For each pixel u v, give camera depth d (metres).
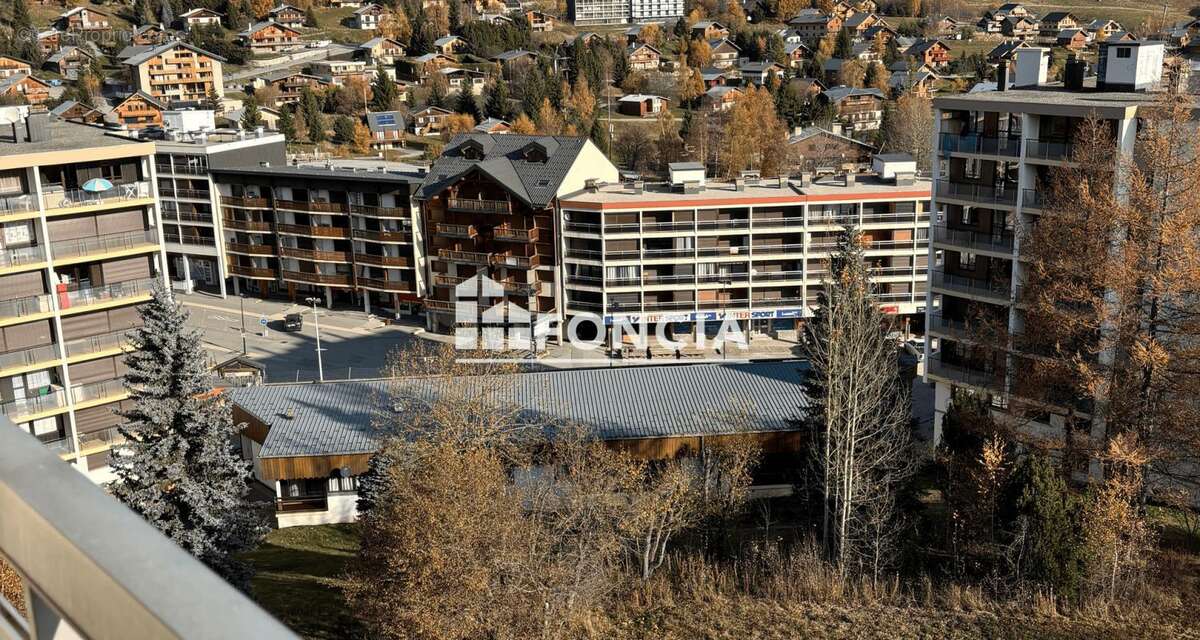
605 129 151.62
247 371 78.00
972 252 56.44
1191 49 90.44
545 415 56.94
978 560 41.03
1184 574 39.12
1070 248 40.72
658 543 44.25
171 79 184.38
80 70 192.12
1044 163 52.41
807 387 51.34
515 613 33.41
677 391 60.22
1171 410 38.06
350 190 98.62
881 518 40.78
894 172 90.56
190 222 106.94
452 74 195.88
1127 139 49.16
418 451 44.62
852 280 50.25
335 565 49.62
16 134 57.00
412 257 97.06
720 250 87.81
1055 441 41.75
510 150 94.88
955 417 47.88
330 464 56.12
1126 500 37.81
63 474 3.41
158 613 2.59
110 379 57.03
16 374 54.00
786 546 46.94
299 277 103.12
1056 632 35.75
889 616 38.16
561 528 39.97
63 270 55.78
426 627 31.47
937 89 185.50
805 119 158.75
